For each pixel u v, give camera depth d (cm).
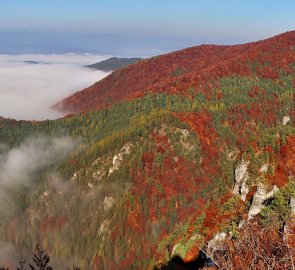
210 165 16312
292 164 5591
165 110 18588
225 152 16712
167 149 16662
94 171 17150
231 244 3041
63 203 17038
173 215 14838
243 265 2500
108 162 17088
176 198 15450
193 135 16900
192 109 18350
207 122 17550
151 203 15388
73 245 15488
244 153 6838
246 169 6425
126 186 16038
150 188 15800
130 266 13712
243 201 6106
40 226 17038
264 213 4422
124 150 17112
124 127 18875
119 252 14350
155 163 16312
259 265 2391
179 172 16112
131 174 16275
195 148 16575
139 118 18888
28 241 16662
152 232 14488
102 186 16488
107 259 14338
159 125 17450
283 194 4438
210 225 6412
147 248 14025
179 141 16812
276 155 6047
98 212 15900
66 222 16425
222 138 17038
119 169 16500
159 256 9219
